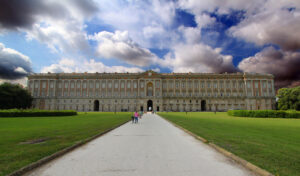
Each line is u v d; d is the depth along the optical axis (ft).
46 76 388.78
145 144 42.60
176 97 391.04
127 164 27.09
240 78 398.62
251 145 38.11
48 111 160.45
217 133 56.24
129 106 382.83
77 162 28.09
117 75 394.93
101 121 104.94
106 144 42.55
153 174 22.86
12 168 23.29
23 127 70.59
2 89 286.46
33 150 32.78
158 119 140.67
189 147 39.19
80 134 53.42
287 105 279.28
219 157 31.22
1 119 116.16
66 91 390.01
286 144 39.09
